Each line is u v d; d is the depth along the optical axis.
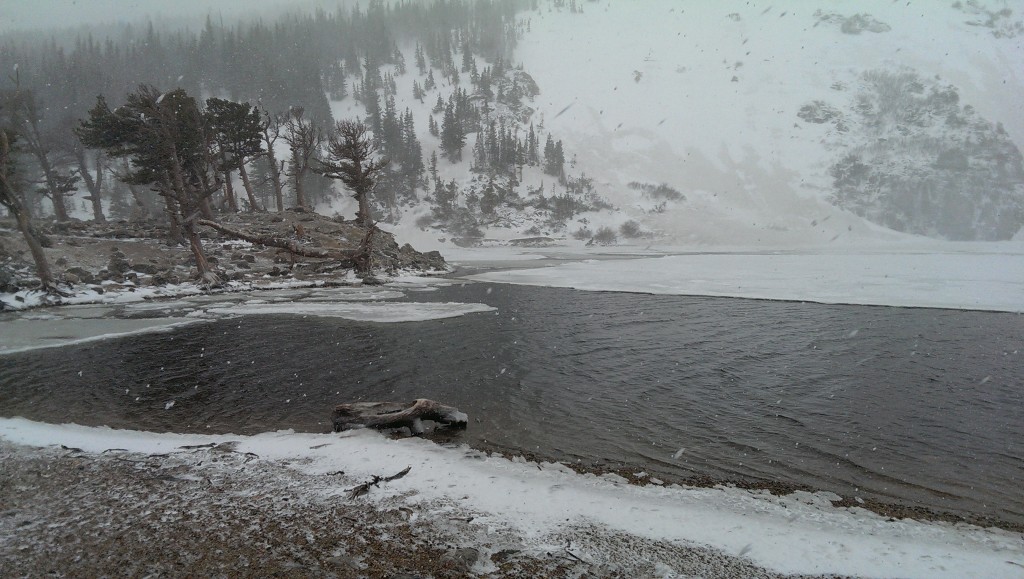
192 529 5.60
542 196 127.94
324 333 18.08
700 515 6.06
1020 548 5.47
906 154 147.12
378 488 6.62
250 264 35.84
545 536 5.48
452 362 14.17
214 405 10.74
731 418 9.84
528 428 9.30
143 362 14.30
